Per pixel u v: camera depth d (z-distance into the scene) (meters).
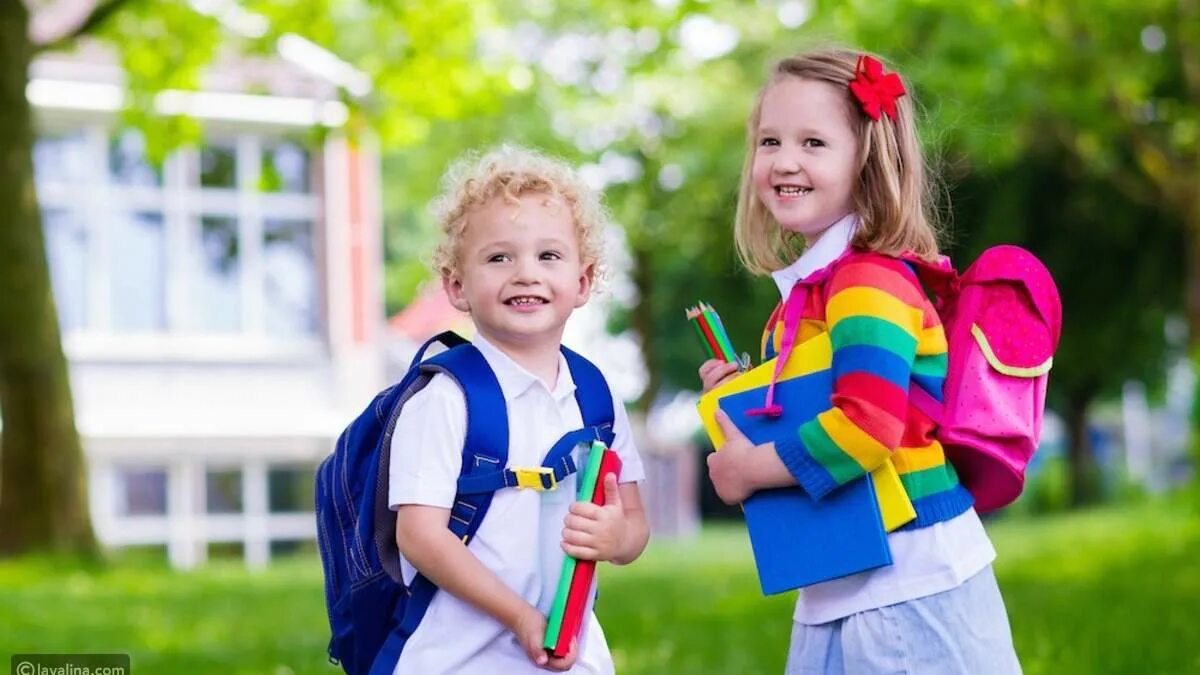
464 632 3.04
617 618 8.13
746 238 3.50
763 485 3.13
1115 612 7.59
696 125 23.66
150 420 17.45
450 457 3.03
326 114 14.47
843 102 3.24
